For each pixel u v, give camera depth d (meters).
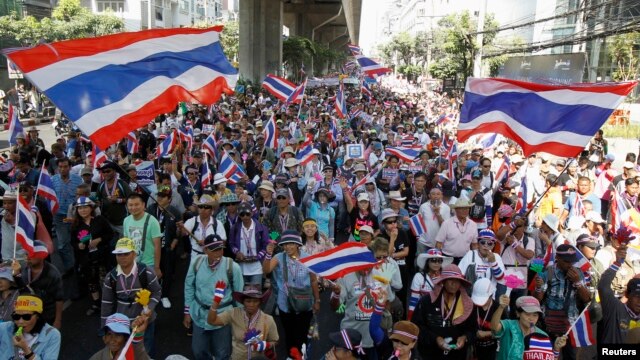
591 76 41.38
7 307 5.54
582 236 6.93
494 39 51.81
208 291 5.85
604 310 5.75
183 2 94.88
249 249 7.33
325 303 8.85
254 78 53.91
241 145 15.52
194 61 7.19
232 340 5.42
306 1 69.75
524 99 7.71
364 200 8.57
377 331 5.59
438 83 69.94
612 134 33.19
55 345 4.81
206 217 7.39
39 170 11.77
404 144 16.08
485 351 5.50
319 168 12.27
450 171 11.98
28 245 5.71
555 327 6.21
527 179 12.19
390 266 6.05
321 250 6.62
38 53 6.22
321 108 28.03
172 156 11.80
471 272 6.50
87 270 8.00
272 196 9.35
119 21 53.91
